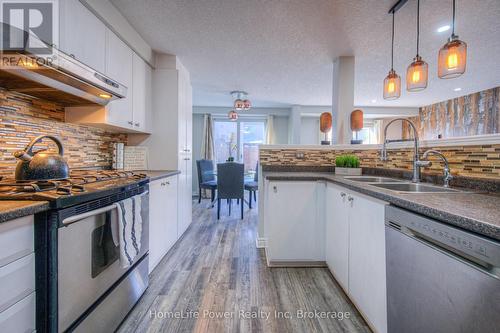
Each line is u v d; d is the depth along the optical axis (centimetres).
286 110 634
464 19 215
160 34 246
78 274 108
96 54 180
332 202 199
